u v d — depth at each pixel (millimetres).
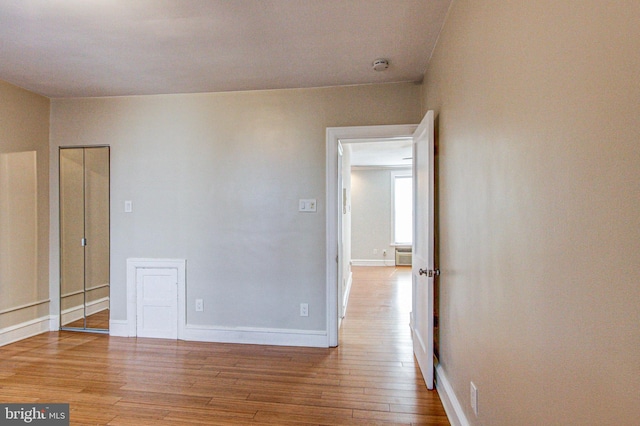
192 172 3299
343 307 4133
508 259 1216
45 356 2883
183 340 3279
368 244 8312
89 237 3479
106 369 2643
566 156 855
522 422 1116
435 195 2527
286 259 3172
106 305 3453
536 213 1010
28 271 3311
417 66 2719
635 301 637
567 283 857
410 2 1899
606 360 718
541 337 988
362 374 2568
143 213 3367
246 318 3227
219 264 3262
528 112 1056
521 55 1100
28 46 2387
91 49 2432
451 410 1954
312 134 3137
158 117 3342
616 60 679
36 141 3369
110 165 3414
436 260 2508
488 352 1425
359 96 3074
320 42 2338
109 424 1953
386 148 5801
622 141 665
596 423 750
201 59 2590
